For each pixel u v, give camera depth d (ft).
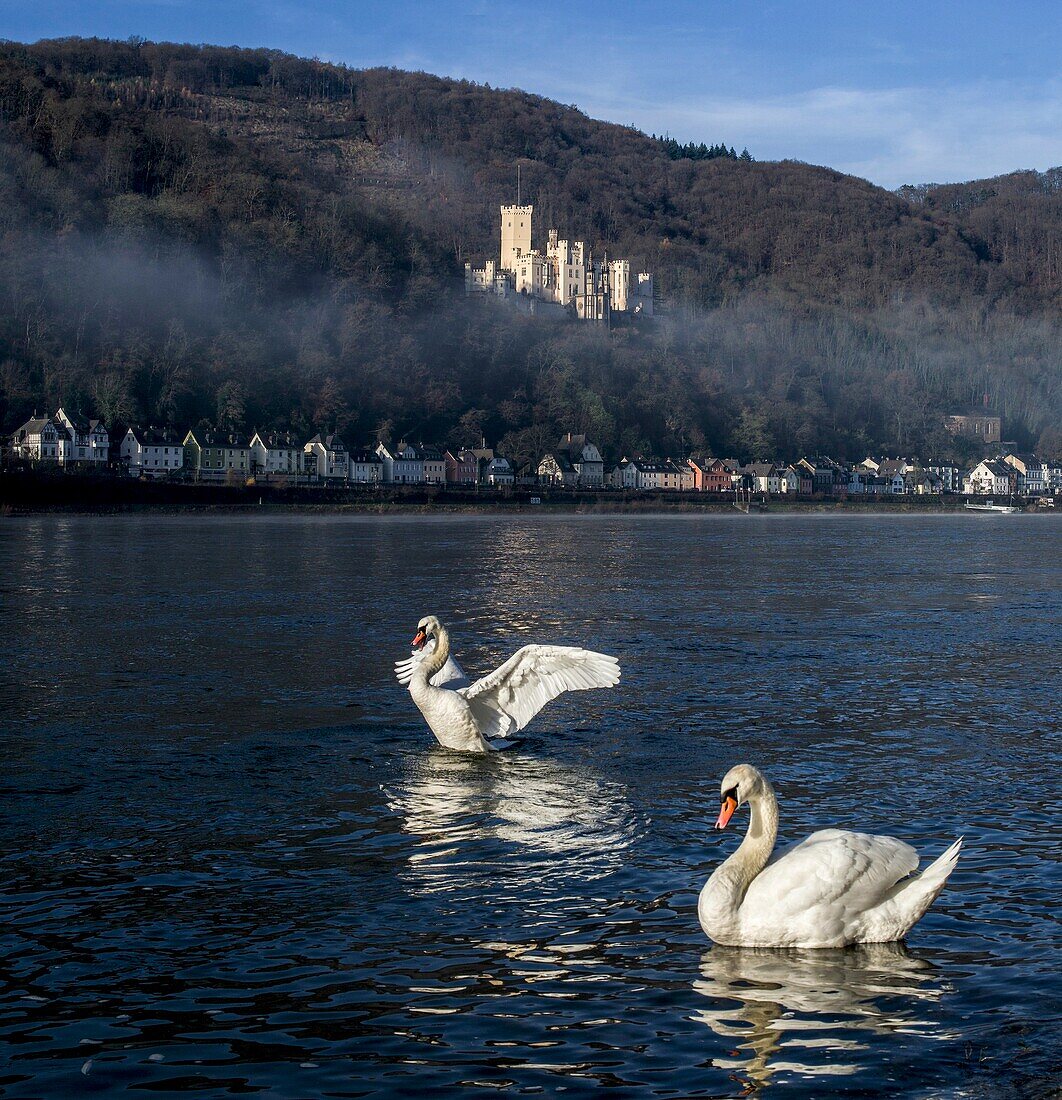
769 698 88.94
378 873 49.01
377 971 39.65
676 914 44.65
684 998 37.68
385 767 67.05
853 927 41.57
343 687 92.79
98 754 69.82
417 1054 34.24
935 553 300.20
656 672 100.99
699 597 170.71
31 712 82.53
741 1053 34.22
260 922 43.70
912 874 47.01
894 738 75.15
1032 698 89.30
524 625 134.00
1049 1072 33.01
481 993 38.06
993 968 39.70
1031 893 46.34
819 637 125.18
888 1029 35.55
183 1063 33.76
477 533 388.37
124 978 39.06
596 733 76.43
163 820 56.34
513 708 71.41
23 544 294.66
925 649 116.16
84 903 45.55
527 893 46.73
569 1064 33.71
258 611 146.92
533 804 59.31
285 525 442.50
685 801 59.98
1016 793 61.16
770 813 42.78
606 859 50.80
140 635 123.34
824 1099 31.83
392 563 237.86
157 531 376.07
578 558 260.01
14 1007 37.09
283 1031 35.63
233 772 65.72
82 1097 31.94
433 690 70.38
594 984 38.73
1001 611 154.10
